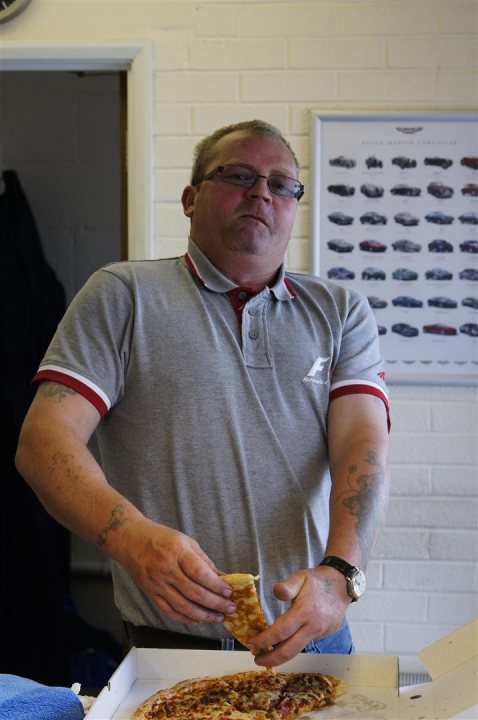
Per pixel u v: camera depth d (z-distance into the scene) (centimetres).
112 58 271
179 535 130
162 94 272
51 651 298
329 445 162
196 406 155
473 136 271
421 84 270
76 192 381
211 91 271
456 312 275
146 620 155
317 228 273
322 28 270
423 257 274
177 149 273
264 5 270
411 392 277
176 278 164
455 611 278
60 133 379
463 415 276
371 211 273
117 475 159
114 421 159
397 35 270
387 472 157
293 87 271
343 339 168
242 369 158
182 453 154
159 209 274
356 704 125
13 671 295
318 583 132
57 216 382
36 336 327
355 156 271
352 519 147
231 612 125
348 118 270
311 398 162
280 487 156
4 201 334
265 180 162
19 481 301
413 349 275
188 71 271
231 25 270
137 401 156
